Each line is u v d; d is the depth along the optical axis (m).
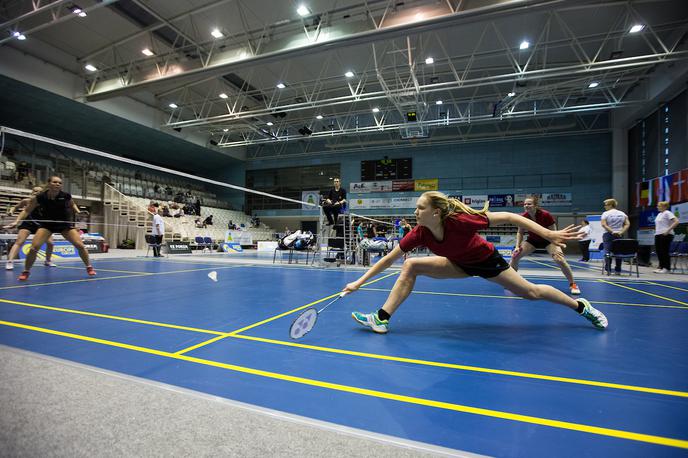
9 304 3.52
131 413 1.31
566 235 2.30
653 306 3.81
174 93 19.78
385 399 1.50
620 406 1.47
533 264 11.25
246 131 23.94
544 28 12.54
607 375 1.81
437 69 16.36
